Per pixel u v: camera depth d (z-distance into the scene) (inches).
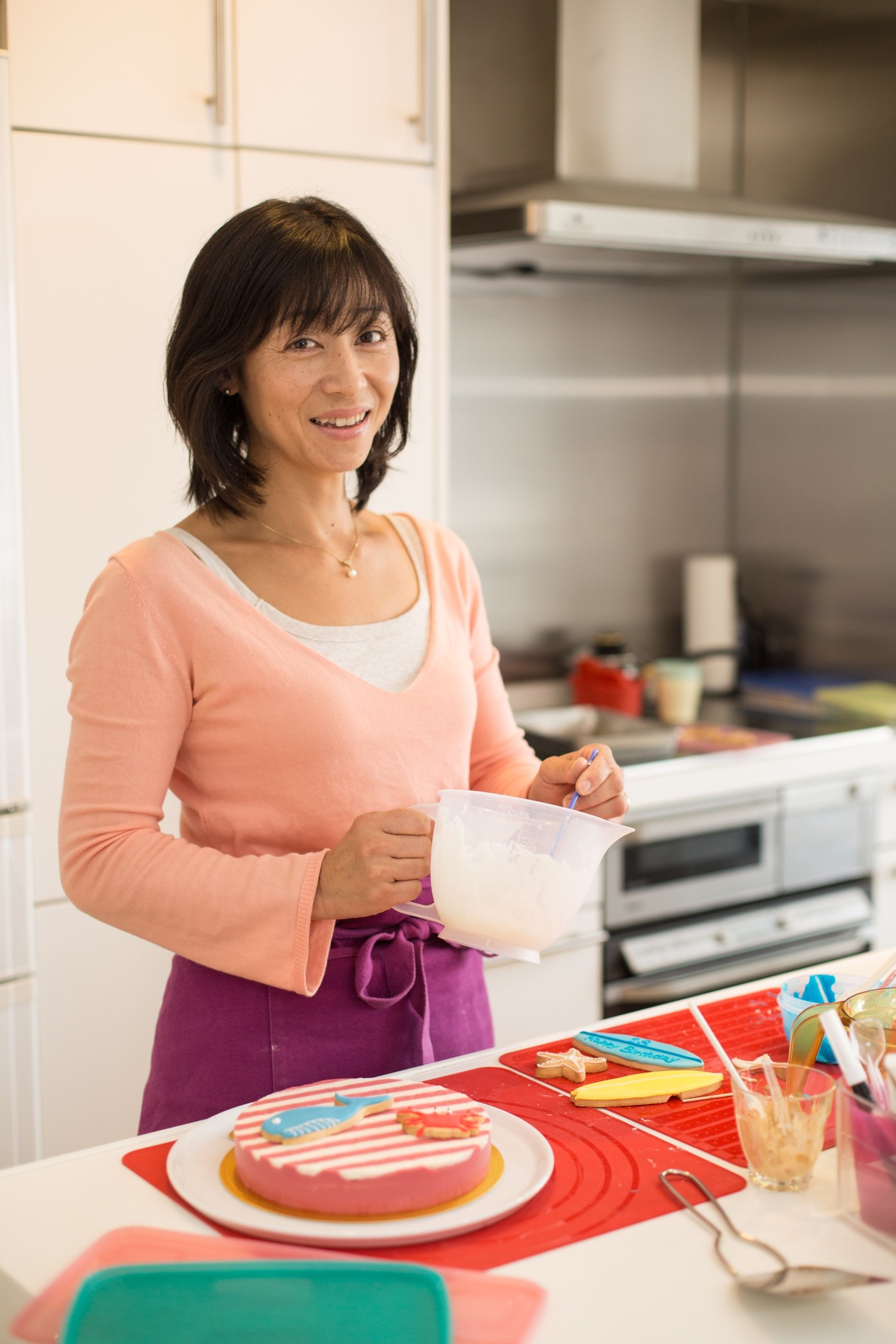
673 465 127.8
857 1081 34.3
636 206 95.4
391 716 49.9
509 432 117.1
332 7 82.4
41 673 75.7
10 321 72.5
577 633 123.6
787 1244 32.7
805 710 115.4
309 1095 38.1
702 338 127.9
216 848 49.4
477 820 40.1
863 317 116.5
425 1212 33.2
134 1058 80.2
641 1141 38.5
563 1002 91.4
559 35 101.9
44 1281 31.2
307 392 47.6
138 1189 35.9
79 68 73.8
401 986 48.6
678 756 97.7
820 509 123.5
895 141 109.6
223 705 47.9
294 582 50.8
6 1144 76.5
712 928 97.6
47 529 75.3
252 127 80.4
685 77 108.5
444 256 89.5
